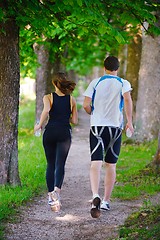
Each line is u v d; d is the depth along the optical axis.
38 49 36.91
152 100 34.53
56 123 16.25
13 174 18.77
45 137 16.41
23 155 28.41
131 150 32.22
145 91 34.66
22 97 84.50
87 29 20.39
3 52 18.12
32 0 16.50
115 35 15.93
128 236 12.57
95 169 14.74
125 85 15.02
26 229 14.05
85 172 24.81
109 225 14.37
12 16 17.22
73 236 13.48
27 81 100.75
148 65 34.50
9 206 16.12
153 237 11.84
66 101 16.36
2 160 18.42
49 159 16.59
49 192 16.31
